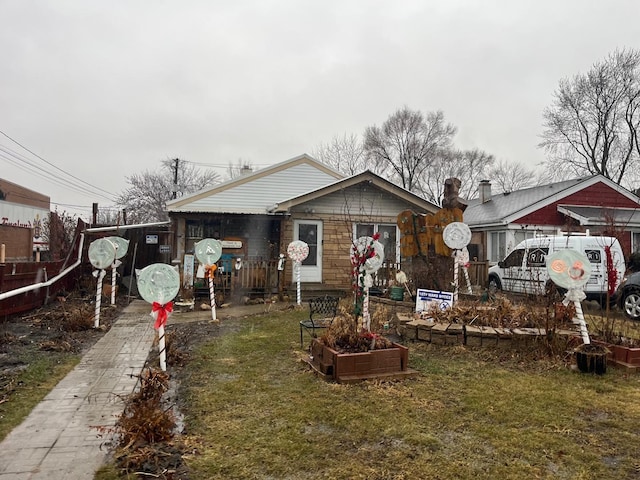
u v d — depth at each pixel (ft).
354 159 135.64
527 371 16.97
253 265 39.34
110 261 26.66
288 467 9.55
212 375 16.33
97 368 17.63
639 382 15.70
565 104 101.65
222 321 28.32
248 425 11.75
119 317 30.25
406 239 32.17
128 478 9.07
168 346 18.88
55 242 47.70
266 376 16.11
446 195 30.83
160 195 149.79
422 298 24.97
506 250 61.57
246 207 49.60
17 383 15.38
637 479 9.16
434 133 131.64
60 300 34.35
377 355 15.85
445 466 9.60
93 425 11.94
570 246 36.78
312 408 12.85
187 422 12.01
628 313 31.48
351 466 9.58
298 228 42.45
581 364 16.80
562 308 22.11
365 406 13.05
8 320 26.17
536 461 9.89
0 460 9.87
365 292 20.58
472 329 20.25
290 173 51.55
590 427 11.80
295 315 30.12
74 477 9.12
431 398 13.80
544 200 62.59
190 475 9.21
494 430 11.50
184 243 44.37
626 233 57.31
